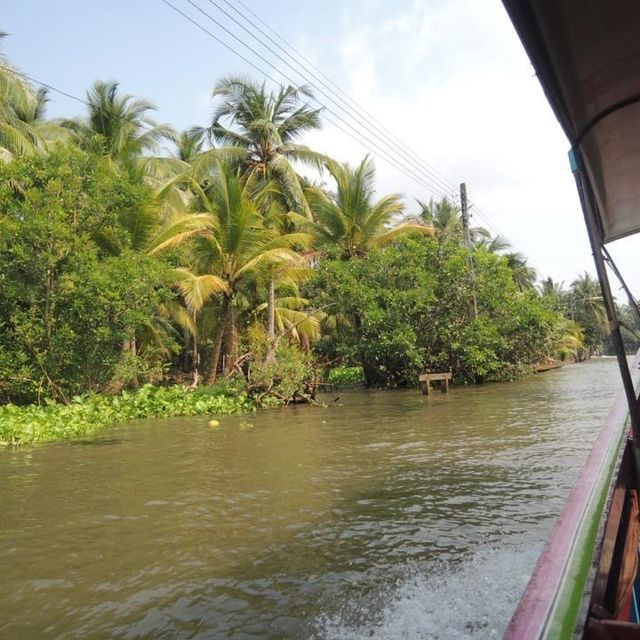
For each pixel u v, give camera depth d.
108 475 8.59
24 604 4.44
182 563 5.11
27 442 11.95
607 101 2.69
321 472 8.27
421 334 23.44
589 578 2.06
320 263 23.66
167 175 25.75
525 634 1.77
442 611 4.07
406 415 14.64
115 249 17.61
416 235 25.94
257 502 6.83
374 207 26.19
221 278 22.19
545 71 2.31
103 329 15.53
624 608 2.72
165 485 7.84
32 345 15.46
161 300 17.08
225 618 4.12
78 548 5.55
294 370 18.25
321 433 12.08
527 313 26.56
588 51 2.34
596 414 13.39
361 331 24.03
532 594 1.99
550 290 68.31
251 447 10.63
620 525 3.01
